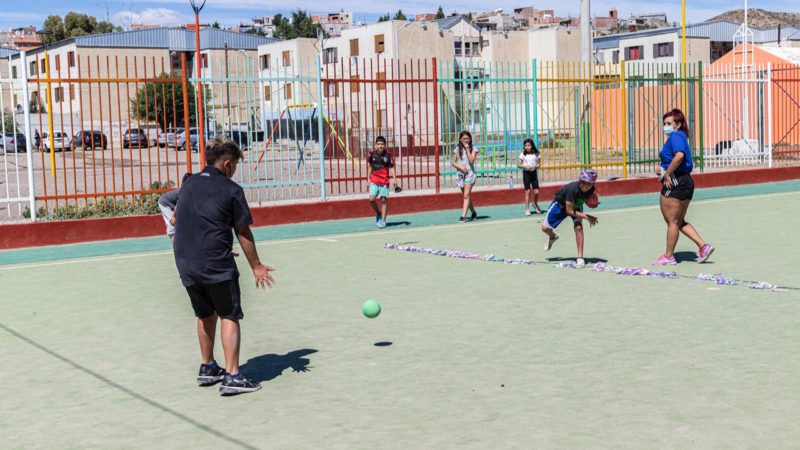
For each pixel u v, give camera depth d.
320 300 9.91
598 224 16.83
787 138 31.58
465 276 11.25
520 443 5.01
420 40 61.22
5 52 85.62
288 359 7.25
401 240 15.41
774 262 11.52
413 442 5.10
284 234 16.94
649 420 5.33
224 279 6.23
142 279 11.96
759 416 5.34
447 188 22.31
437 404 5.84
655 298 9.34
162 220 17.42
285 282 11.28
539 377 6.40
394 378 6.53
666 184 11.32
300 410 5.83
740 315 8.33
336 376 6.65
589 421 5.36
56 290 11.29
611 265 11.72
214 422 5.66
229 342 6.30
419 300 9.70
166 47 71.69
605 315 8.55
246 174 29.36
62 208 17.42
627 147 27.72
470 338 7.76
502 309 9.03
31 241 16.31
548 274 11.18
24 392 6.57
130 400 6.24
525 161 18.84
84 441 5.38
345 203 19.42
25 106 16.70
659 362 6.70
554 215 12.03
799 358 6.68
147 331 8.58
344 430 5.38
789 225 15.62
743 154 26.59
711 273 10.82
